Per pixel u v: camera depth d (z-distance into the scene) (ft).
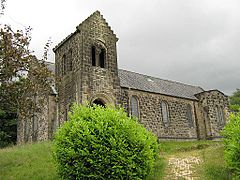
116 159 37.70
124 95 105.81
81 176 38.17
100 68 91.50
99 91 88.63
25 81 64.34
